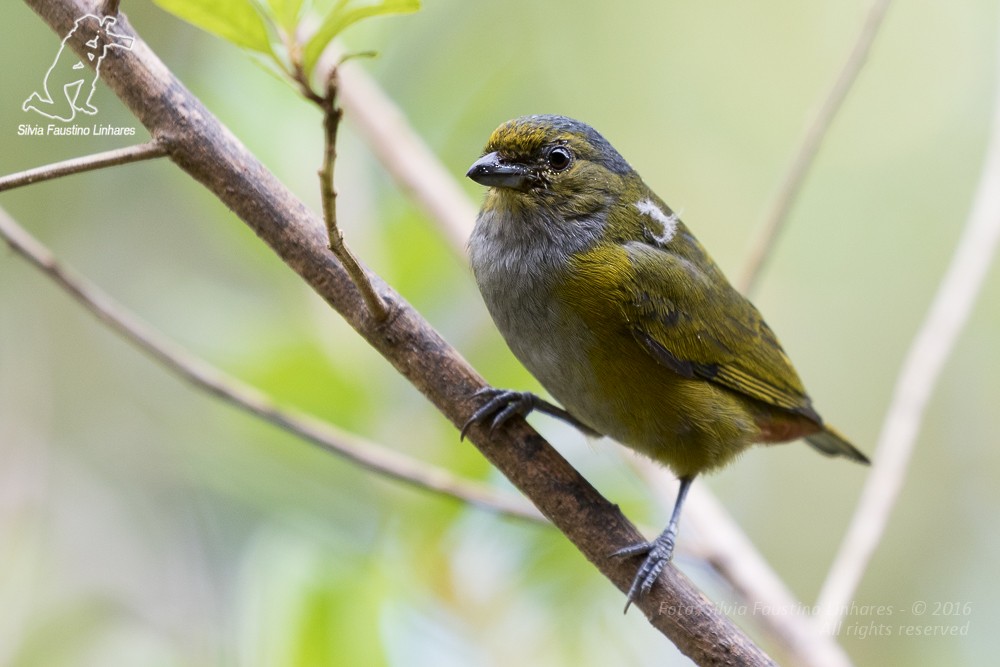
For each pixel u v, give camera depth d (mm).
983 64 15852
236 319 10336
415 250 10180
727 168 14867
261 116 10336
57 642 10719
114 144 12445
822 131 9648
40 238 12836
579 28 14555
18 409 11945
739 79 15086
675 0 15031
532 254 8742
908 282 15289
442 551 9266
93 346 12734
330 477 9594
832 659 8320
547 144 8875
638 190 9461
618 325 8680
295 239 6699
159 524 11953
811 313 15359
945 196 15477
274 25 5250
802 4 15250
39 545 11141
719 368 9281
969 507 14523
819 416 10219
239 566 11773
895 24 16094
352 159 10703
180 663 10648
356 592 8570
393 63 11742
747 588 8922
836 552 14430
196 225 12875
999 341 15031
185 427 11336
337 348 9984
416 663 8828
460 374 7105
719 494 14664
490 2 12477
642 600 7004
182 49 12367
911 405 9234
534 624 9352
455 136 11766
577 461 10102
